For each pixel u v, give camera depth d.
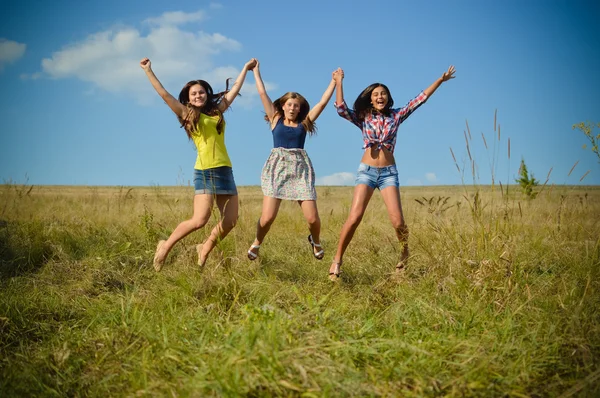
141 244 6.64
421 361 2.82
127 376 2.86
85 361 3.09
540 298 3.92
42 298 4.40
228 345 2.86
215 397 2.46
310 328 3.18
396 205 5.22
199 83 5.31
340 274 5.26
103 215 9.10
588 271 4.57
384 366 2.79
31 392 2.77
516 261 4.77
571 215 6.83
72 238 6.65
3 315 3.83
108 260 5.75
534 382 2.74
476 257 4.71
